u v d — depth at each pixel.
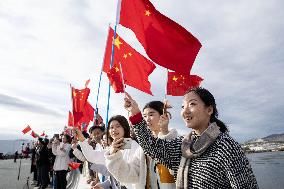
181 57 3.79
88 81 5.72
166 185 3.26
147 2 3.99
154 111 3.70
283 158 88.56
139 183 3.47
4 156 50.56
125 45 5.26
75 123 5.47
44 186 12.41
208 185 2.32
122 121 4.12
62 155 10.25
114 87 4.99
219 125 2.71
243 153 2.33
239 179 2.19
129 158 4.00
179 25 3.80
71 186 11.15
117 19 4.31
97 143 7.04
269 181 37.03
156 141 2.82
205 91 2.67
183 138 2.74
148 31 3.94
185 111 2.64
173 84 4.43
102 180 5.89
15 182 16.61
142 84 5.11
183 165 2.54
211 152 2.37
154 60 3.87
